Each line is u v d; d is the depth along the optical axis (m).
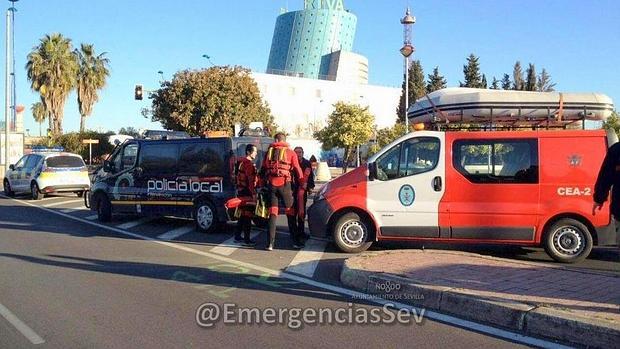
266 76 91.06
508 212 9.50
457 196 9.72
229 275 8.47
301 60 132.25
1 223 14.70
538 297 6.30
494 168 9.61
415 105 12.82
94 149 56.47
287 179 10.61
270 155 10.70
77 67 54.38
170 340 5.62
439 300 6.57
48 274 8.55
